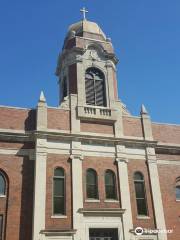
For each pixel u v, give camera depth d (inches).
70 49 1195.3
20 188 927.0
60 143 1002.7
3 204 901.2
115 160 1035.9
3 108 1016.9
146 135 1098.1
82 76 1143.6
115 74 1214.9
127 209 973.8
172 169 1103.0
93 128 1058.7
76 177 969.5
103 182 997.2
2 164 943.0
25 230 881.5
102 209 946.7
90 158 1013.8
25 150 975.6
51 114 1034.7
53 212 917.8
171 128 1172.5
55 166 970.7
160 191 1042.7
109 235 948.6
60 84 1238.9
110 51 1220.5
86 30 1258.0
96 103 1127.6
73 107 1069.1
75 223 912.3
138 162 1060.5
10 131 979.9
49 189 933.2
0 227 877.8
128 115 1120.2
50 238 876.6
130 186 1017.5
